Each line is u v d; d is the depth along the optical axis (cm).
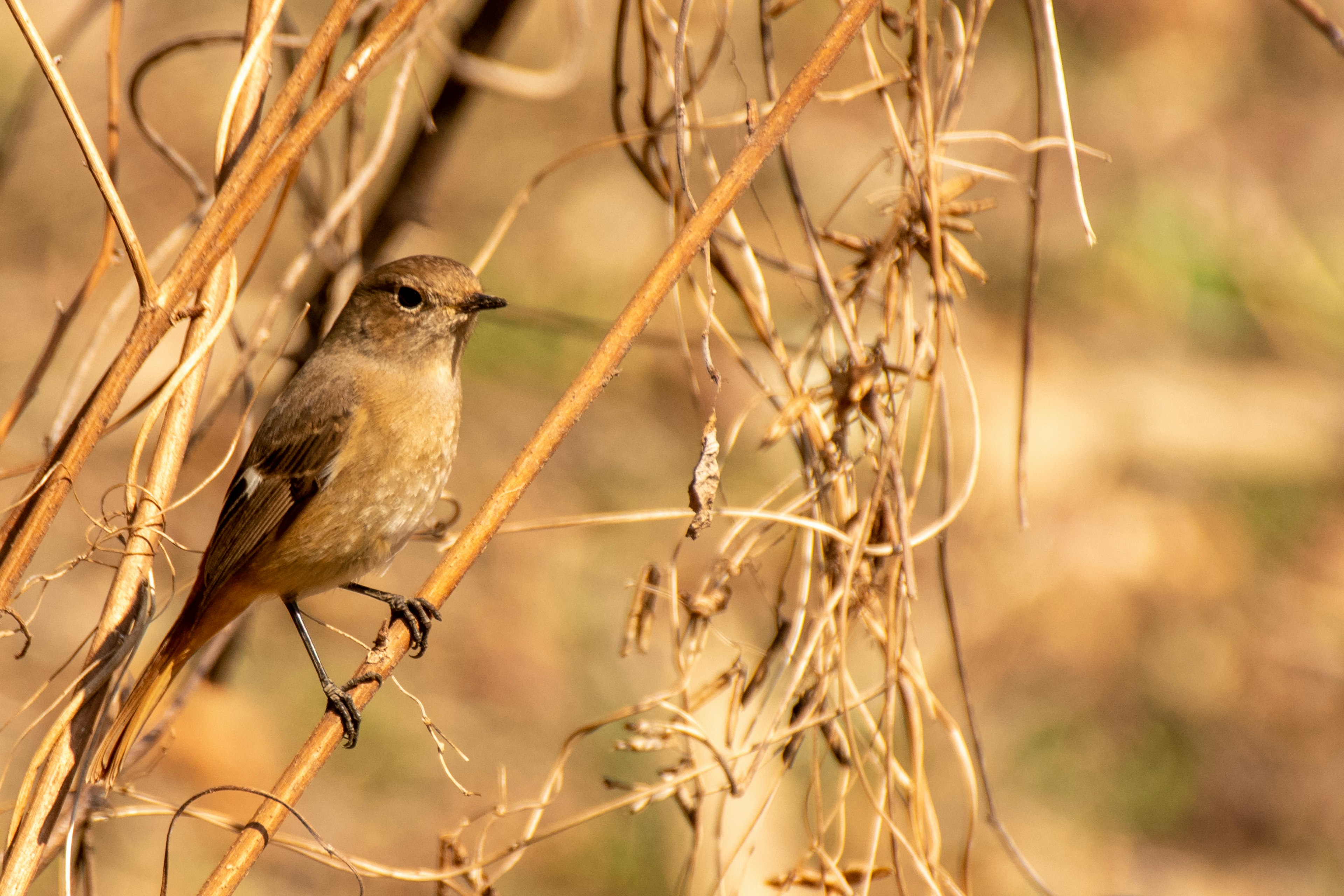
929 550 1287
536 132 1625
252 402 576
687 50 690
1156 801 1133
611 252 1524
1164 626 1275
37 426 1215
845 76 1591
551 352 1473
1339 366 1573
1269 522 1395
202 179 1507
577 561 1277
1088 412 1452
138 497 577
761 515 585
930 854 633
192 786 973
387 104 1381
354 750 1086
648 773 1088
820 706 612
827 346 727
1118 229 1638
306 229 900
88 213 1460
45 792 512
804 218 632
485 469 1341
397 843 1024
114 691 546
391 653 531
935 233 618
